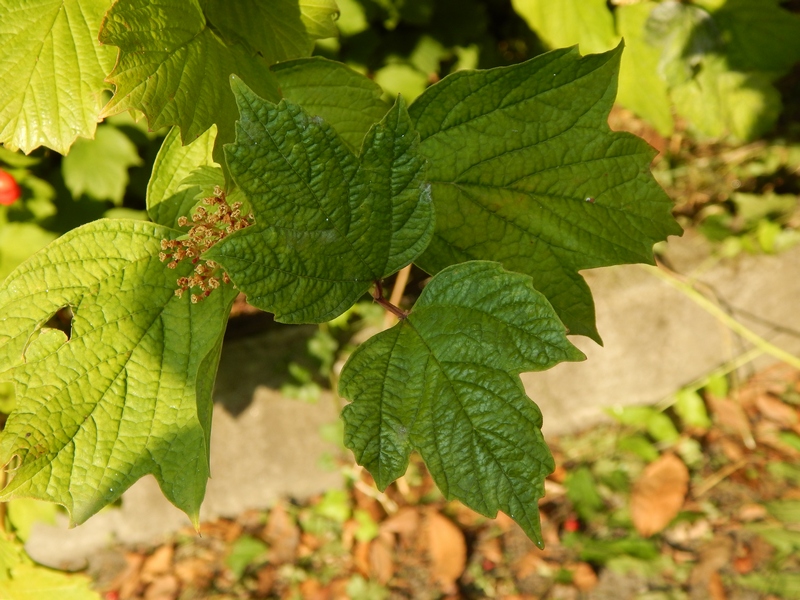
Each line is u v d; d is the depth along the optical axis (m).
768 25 0.63
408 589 0.79
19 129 0.29
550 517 0.83
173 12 0.28
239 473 0.83
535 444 0.23
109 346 0.28
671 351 0.85
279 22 0.32
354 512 0.85
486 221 0.29
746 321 0.85
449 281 0.24
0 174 0.48
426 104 0.28
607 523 0.82
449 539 0.81
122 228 0.29
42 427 0.27
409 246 0.25
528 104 0.28
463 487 0.24
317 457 0.84
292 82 0.31
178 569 0.84
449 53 0.71
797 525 0.78
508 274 0.24
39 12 0.30
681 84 0.60
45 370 0.28
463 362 0.24
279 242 0.23
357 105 0.32
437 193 0.29
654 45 0.58
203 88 0.28
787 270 0.83
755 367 0.91
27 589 0.46
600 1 0.52
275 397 0.79
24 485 0.27
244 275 0.23
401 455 0.24
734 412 0.88
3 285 0.28
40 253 0.28
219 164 0.28
